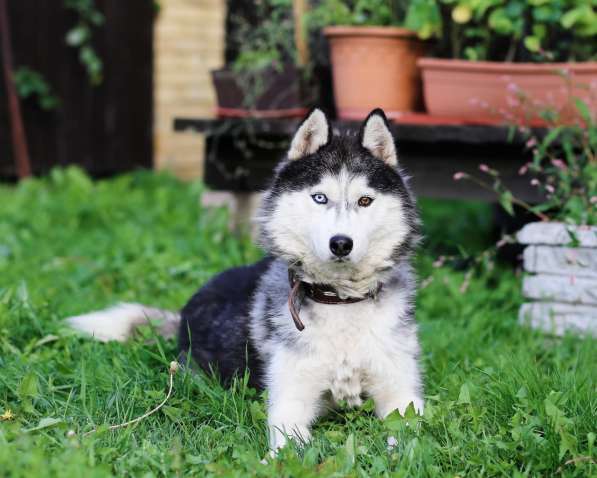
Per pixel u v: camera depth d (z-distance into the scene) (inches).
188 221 127.3
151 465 62.4
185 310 78.3
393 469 63.0
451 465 63.0
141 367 73.8
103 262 105.4
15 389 70.6
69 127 163.8
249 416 68.7
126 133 168.4
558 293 82.5
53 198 141.0
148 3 165.8
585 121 86.4
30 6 157.9
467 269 102.0
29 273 102.0
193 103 174.9
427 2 96.7
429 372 76.3
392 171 70.3
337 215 67.3
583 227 81.2
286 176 70.0
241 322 73.1
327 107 109.7
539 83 90.1
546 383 70.3
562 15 92.3
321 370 68.1
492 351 79.6
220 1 174.2
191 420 68.3
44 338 78.4
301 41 105.2
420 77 100.7
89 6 159.8
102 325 79.7
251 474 61.1
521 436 63.7
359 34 96.7
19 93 157.8
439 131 93.3
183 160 175.5
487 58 101.7
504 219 106.1
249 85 104.8
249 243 107.3
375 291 68.9
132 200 141.3
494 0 93.7
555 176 90.9
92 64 160.2
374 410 70.7
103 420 67.4
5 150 159.8
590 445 62.3
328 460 62.4
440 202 159.8
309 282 68.7
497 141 91.8
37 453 60.3
